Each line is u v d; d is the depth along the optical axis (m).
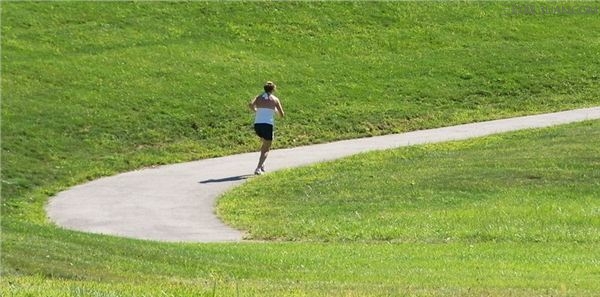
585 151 73.44
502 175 66.94
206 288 32.41
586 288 36.12
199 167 80.25
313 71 107.25
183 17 119.06
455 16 128.25
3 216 62.03
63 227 58.25
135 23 116.19
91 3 120.19
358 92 102.38
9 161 77.31
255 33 117.00
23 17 114.19
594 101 105.50
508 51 117.69
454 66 111.75
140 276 39.12
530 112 101.25
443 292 33.56
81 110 91.25
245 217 61.75
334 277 40.53
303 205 63.72
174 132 89.56
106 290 31.14
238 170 77.94
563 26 128.38
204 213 63.84
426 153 79.25
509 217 57.19
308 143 89.31
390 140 89.31
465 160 73.62
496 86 107.12
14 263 40.22
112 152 84.06
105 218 62.72
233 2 124.44
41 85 96.25
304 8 125.19
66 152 82.19
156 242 51.31
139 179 76.00
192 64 105.62
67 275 38.84
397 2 129.88
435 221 57.44
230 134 90.25
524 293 33.59
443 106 101.25
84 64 102.69
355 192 65.81
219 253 48.06
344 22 122.88
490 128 92.88
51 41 108.75
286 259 46.66
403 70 109.81
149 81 100.00
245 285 35.12
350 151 84.06
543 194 62.09
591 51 119.81
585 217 56.25
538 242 52.19
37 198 69.75
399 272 42.31
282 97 98.75
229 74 103.88
